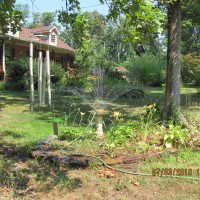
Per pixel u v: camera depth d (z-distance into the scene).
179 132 6.01
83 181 4.34
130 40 3.88
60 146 5.99
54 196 3.88
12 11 6.06
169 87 8.02
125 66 31.50
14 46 26.36
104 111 6.79
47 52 12.66
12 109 12.02
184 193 4.02
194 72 30.69
